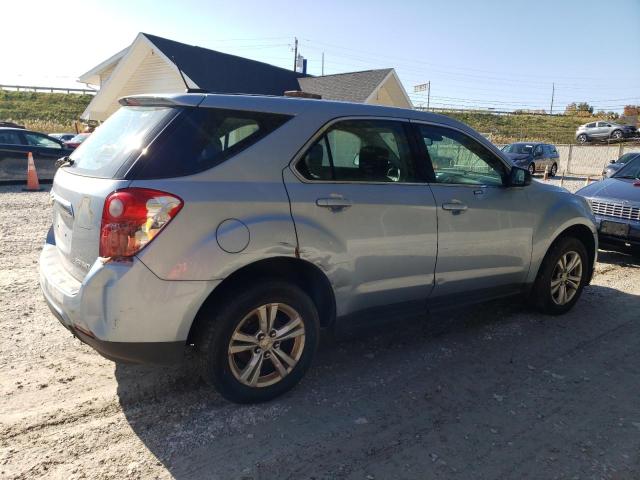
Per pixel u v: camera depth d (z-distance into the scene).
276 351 3.14
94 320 2.64
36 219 8.88
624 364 3.90
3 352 3.71
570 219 4.70
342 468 2.60
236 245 2.81
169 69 17.28
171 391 3.28
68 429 2.84
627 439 2.93
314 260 3.12
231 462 2.62
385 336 4.31
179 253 2.67
